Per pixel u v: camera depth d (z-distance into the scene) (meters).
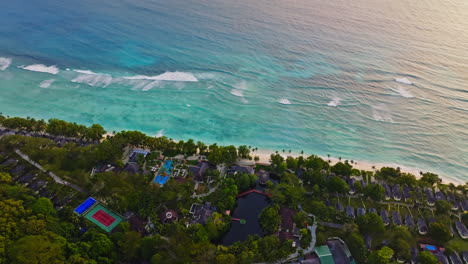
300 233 93.56
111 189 101.25
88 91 156.38
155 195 99.56
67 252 81.62
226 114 150.38
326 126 149.50
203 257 81.50
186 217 96.62
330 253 88.44
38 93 152.12
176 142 131.12
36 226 84.50
